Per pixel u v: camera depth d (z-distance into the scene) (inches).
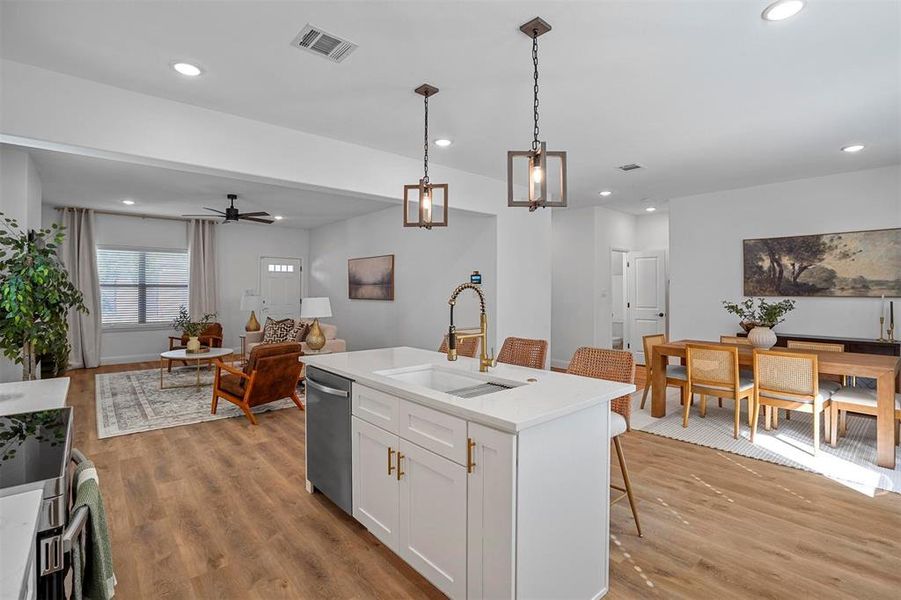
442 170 181.8
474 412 63.1
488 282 208.2
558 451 65.6
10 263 111.1
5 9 80.0
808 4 79.0
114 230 291.4
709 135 146.6
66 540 38.5
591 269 275.7
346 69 102.9
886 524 95.2
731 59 98.2
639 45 92.6
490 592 62.9
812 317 200.8
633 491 111.0
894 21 83.9
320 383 104.4
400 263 265.0
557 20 83.9
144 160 118.9
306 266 378.6
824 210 197.5
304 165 143.3
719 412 181.3
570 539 68.2
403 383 81.2
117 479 118.9
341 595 74.8
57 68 102.6
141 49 94.5
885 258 183.2
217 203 263.3
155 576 79.4
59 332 116.6
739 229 221.9
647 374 183.5
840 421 151.9
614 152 164.2
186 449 141.0
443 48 93.8
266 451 139.5
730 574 79.2
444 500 70.1
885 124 136.9
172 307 315.3
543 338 226.2
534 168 82.5
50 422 63.0
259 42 91.7
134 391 217.6
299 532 93.5
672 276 244.8
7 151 155.3
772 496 108.2
